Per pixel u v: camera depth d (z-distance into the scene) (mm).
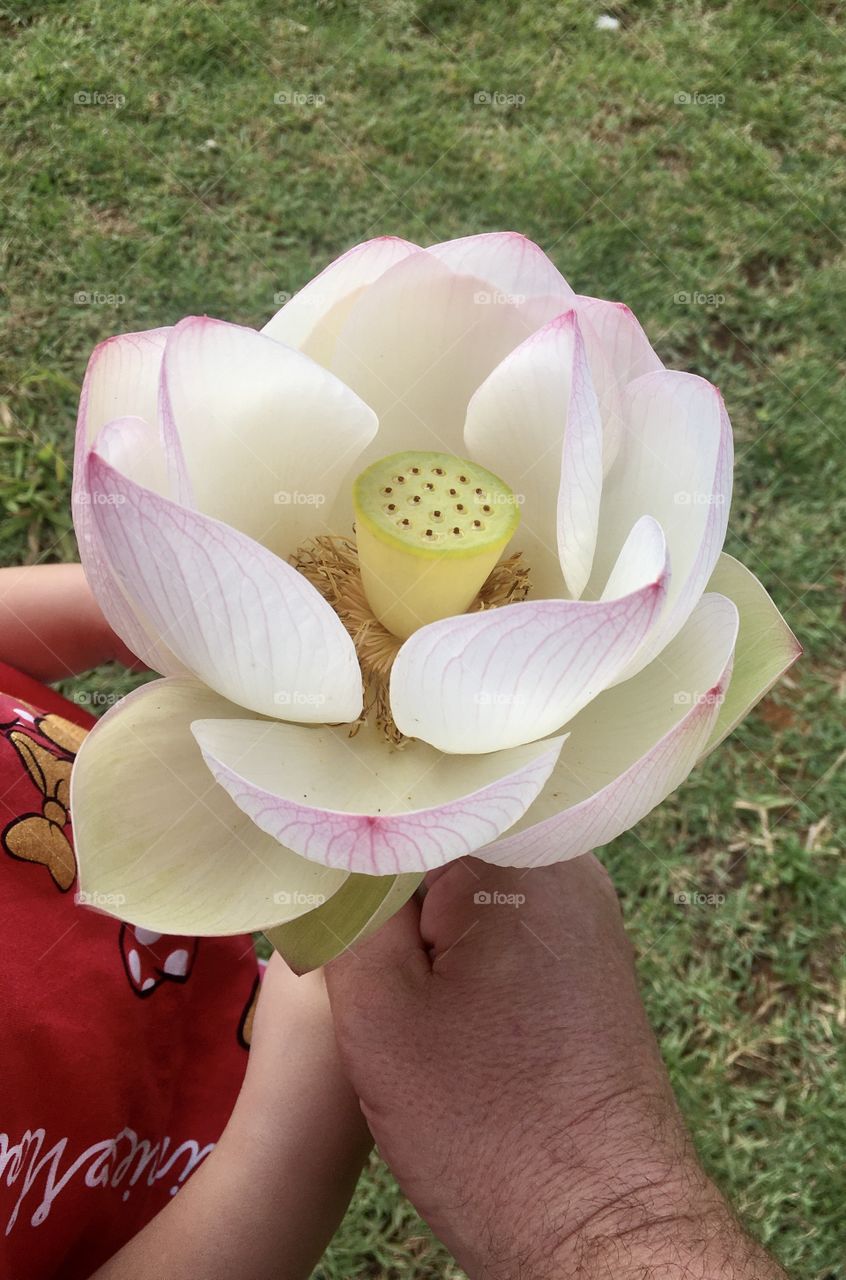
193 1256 371
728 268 885
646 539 317
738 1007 686
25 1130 353
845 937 704
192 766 338
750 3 997
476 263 359
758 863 713
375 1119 365
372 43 937
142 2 926
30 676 476
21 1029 357
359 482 348
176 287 829
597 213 896
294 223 861
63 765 407
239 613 306
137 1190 402
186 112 889
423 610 354
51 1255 363
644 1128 352
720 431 324
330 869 332
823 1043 678
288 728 348
